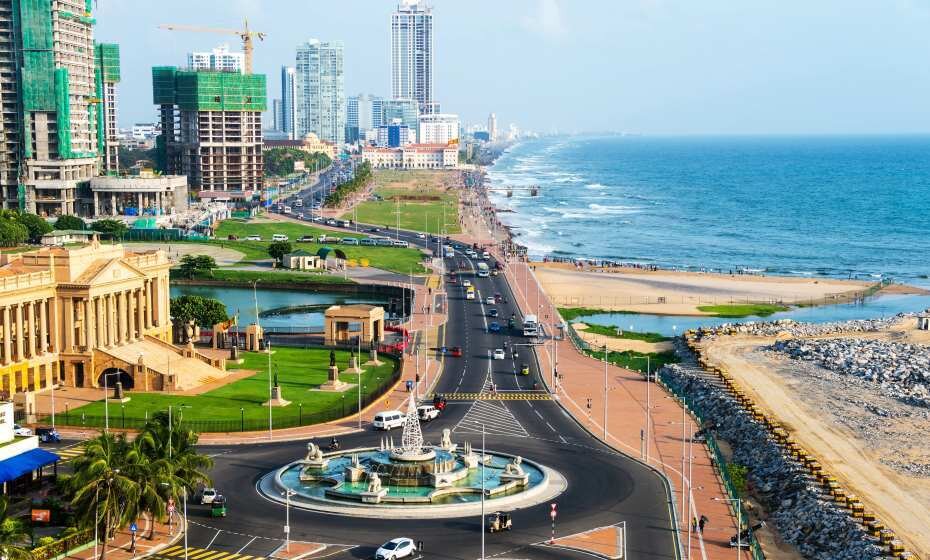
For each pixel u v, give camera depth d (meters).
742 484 198.75
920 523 178.75
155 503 156.88
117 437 182.12
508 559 158.25
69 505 167.50
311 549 161.38
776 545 172.75
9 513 169.62
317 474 194.00
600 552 161.75
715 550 164.38
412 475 187.25
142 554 159.12
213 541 164.50
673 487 193.88
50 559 155.12
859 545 165.50
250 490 189.00
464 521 174.25
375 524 172.25
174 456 165.62
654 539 167.88
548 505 183.00
